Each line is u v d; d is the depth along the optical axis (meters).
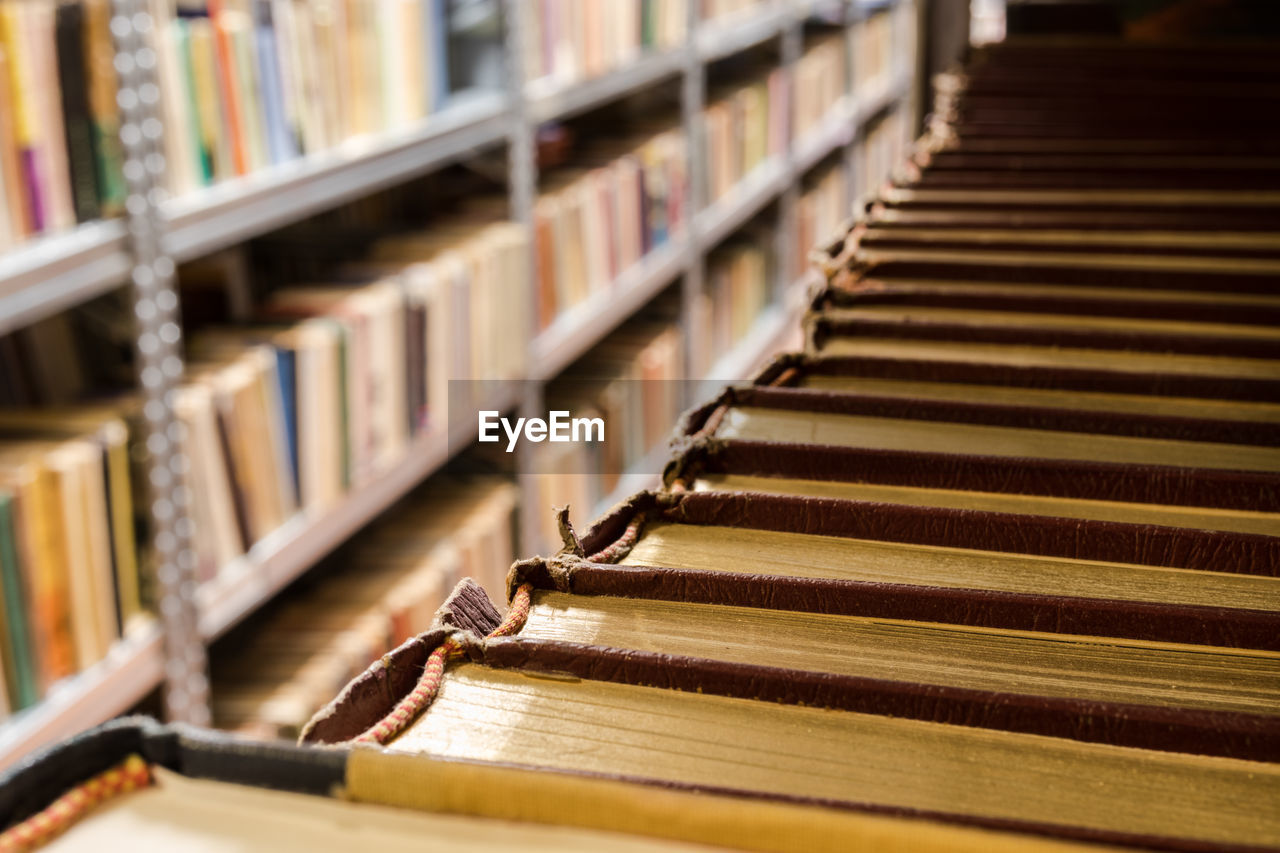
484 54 2.44
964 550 0.56
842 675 0.43
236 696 1.81
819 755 0.41
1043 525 0.55
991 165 1.35
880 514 0.56
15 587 1.36
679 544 0.56
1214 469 0.60
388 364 2.06
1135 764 0.41
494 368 2.45
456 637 0.45
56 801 0.34
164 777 0.35
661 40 3.18
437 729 0.41
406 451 2.16
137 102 1.42
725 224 3.76
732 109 3.87
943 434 0.67
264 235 2.35
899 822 0.32
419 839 0.33
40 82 1.32
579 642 0.47
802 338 0.83
